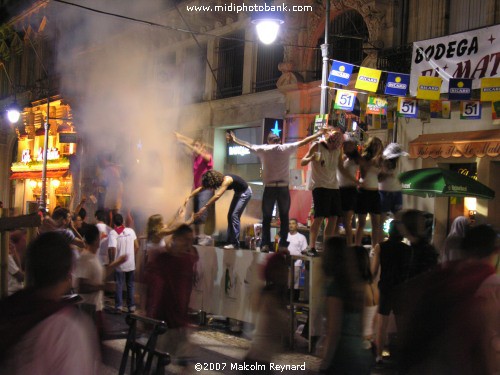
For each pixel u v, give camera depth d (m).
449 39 12.19
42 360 2.63
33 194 30.73
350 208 8.18
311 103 15.88
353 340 4.49
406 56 13.33
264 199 8.37
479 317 3.57
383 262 7.13
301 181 11.95
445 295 3.68
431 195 11.38
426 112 11.69
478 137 11.62
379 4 13.98
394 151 8.71
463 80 10.18
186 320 6.05
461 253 3.94
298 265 9.43
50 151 28.52
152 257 6.13
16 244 7.20
